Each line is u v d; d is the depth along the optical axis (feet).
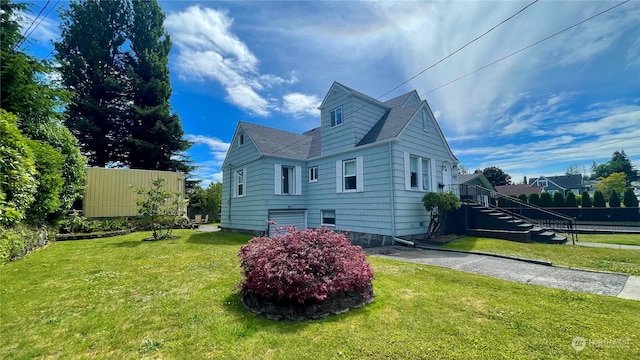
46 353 8.51
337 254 12.67
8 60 25.36
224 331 9.73
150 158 73.10
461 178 65.62
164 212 38.09
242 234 42.47
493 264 19.98
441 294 13.16
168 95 77.92
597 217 53.62
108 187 45.80
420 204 34.14
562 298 12.39
